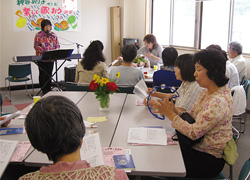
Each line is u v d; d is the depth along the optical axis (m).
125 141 1.74
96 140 1.56
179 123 1.70
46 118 0.76
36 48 5.30
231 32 4.74
